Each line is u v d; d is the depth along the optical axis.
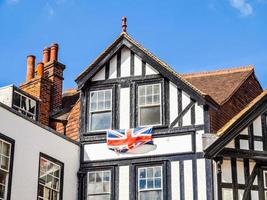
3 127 16.70
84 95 20.20
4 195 16.48
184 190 18.11
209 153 17.95
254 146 18.38
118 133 19.30
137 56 19.92
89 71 20.14
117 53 20.19
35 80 22.05
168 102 19.14
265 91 18.84
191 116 18.73
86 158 19.47
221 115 19.61
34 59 23.34
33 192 17.44
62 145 18.95
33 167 17.59
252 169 18.33
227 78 22.23
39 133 18.06
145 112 19.34
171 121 18.91
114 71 20.06
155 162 18.67
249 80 22.48
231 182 18.08
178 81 19.11
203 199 17.83
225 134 18.05
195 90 18.75
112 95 19.84
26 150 17.44
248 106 18.78
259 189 18.16
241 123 18.31
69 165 19.12
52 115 21.92
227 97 20.36
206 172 18.05
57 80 22.91
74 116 20.73
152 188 18.52
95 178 19.25
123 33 20.02
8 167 16.73
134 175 18.81
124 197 18.70
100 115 19.81
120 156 19.14
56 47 23.58
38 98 20.80
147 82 19.59
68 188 18.94
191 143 18.47
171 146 18.67
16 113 17.25
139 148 19.00
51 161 18.41
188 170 18.27
